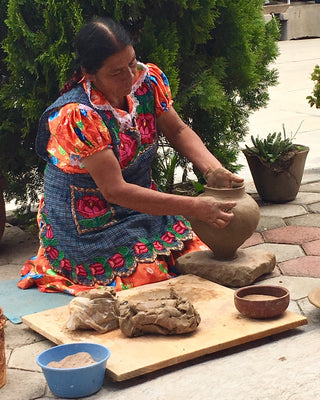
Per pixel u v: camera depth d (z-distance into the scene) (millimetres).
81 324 3141
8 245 4660
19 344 3230
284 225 4625
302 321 3180
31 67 4223
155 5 4387
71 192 3744
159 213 3516
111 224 3756
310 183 5602
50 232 3875
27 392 2805
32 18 4301
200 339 3020
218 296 3471
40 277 3828
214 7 4559
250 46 4922
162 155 5207
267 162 4980
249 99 5453
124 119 3574
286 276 3816
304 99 9406
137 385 2797
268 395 2662
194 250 3990
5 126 4430
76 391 2717
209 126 4965
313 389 2686
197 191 5078
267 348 3037
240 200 3682
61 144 3488
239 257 3834
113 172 3441
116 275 3703
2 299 3701
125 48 3328
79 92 3467
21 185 4844
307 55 13352
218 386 2740
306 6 15938
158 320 3043
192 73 4672
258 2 5074
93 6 4266
